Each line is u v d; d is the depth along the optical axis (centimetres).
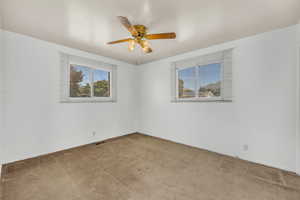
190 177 198
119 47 298
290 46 207
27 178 191
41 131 263
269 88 225
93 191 167
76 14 182
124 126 421
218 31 227
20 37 238
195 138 318
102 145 332
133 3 160
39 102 260
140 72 448
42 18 191
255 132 238
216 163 239
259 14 181
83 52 322
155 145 333
